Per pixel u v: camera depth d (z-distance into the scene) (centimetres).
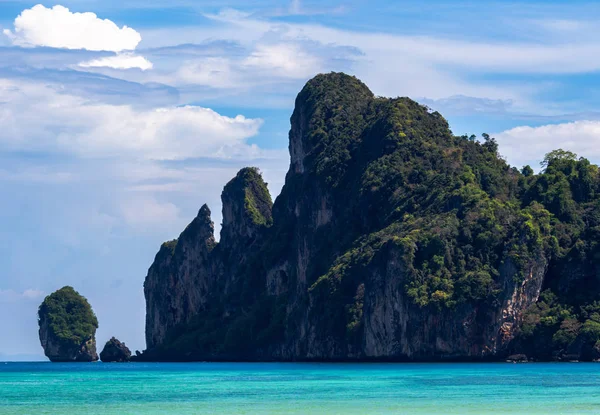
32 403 12225
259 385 14850
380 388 13550
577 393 12306
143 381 17100
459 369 17912
